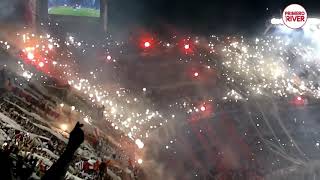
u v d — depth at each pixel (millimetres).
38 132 13266
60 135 15125
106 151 19625
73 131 5406
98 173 12992
